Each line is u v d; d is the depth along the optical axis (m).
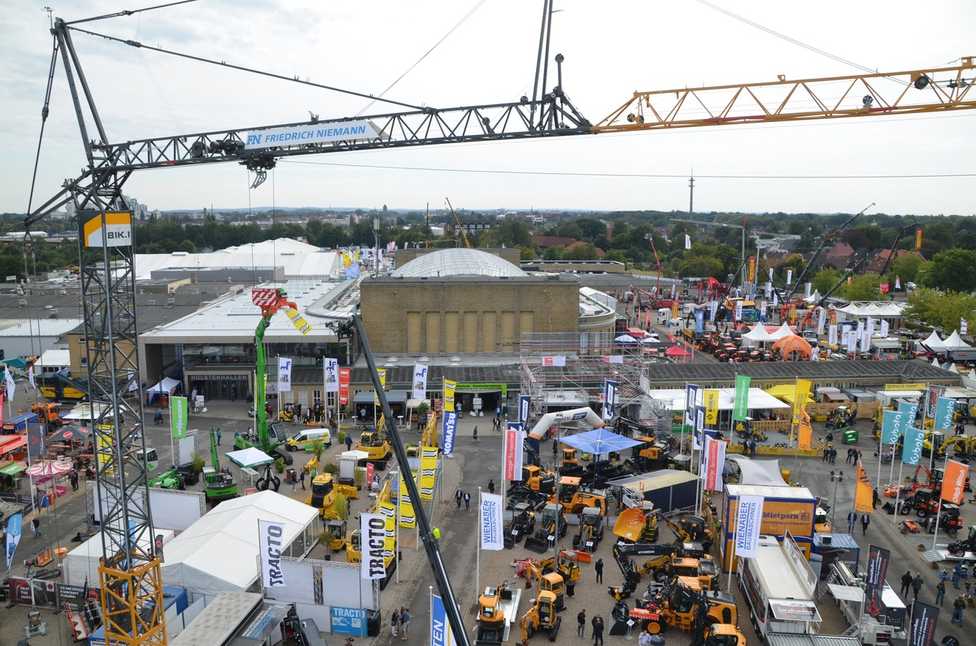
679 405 78.00
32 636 40.03
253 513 48.75
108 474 46.84
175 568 41.88
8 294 162.38
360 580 41.19
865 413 84.50
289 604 40.62
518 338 98.88
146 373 91.19
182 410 63.56
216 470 62.31
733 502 46.97
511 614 41.50
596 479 61.34
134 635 36.12
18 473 62.00
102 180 46.66
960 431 78.62
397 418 80.50
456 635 28.88
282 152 54.56
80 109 41.12
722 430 78.94
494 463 69.12
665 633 41.19
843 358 111.12
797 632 38.38
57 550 48.09
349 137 52.53
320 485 56.88
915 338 133.25
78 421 78.00
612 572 48.25
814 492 62.03
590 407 79.81
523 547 51.84
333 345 93.00
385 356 97.62
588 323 110.06
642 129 58.97
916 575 47.62
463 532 54.44
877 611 40.53
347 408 84.44
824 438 77.25
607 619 42.47
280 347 93.25
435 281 97.50
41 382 92.69
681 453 69.81
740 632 38.59
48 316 132.50
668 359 112.62
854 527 54.84
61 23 40.25
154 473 64.12
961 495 48.81
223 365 90.44
